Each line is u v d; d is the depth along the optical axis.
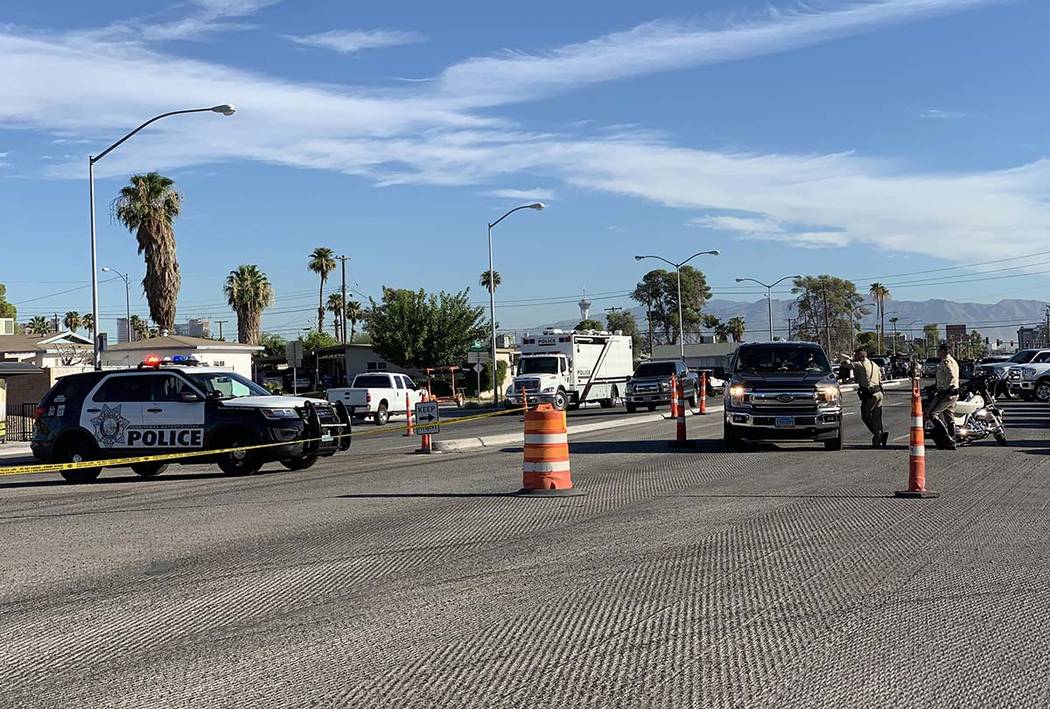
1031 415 30.56
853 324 154.38
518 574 8.60
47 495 16.16
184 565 9.36
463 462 19.55
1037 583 8.03
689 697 5.44
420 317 71.62
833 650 6.28
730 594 7.78
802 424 19.11
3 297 103.31
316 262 108.31
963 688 5.56
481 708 5.32
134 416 18.56
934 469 16.05
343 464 20.31
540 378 42.53
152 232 62.97
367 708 5.35
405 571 8.80
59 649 6.64
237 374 19.62
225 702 5.48
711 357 107.31
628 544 9.90
